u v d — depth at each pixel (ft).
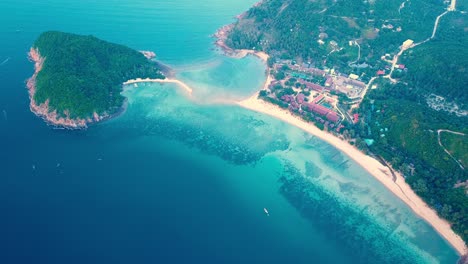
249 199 599.57
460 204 554.87
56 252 485.15
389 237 546.26
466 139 620.90
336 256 520.42
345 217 576.61
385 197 604.08
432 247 530.27
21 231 510.58
